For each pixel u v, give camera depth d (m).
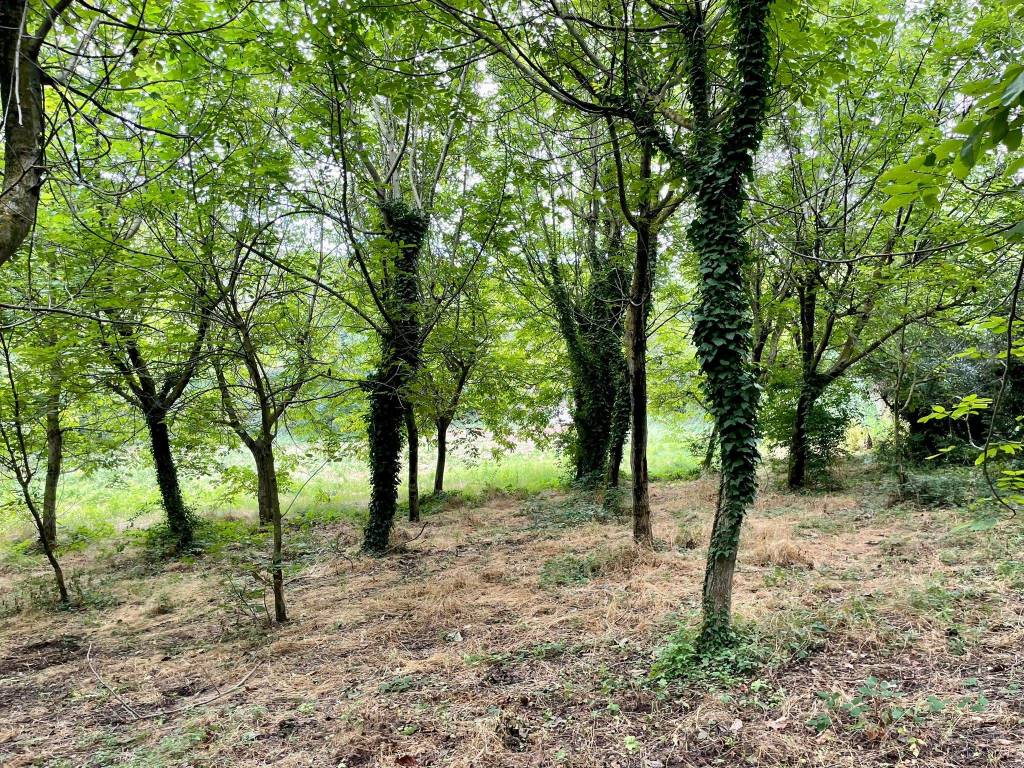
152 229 6.12
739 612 5.31
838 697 3.68
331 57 5.29
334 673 5.35
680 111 6.48
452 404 12.37
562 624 5.93
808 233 8.23
